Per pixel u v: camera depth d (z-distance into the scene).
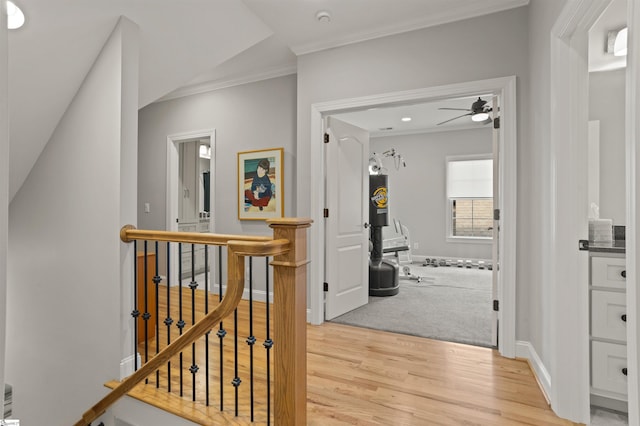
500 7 2.52
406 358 2.46
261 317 3.38
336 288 3.39
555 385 1.81
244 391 2.02
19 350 2.64
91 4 2.00
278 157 3.87
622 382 1.86
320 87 3.16
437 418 1.77
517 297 2.48
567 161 1.78
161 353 1.87
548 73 1.99
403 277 5.30
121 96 2.17
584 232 1.76
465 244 6.52
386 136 7.11
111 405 2.06
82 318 2.33
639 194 1.03
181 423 1.81
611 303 1.88
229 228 4.20
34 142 2.46
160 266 4.73
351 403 1.90
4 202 0.51
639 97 1.01
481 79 2.58
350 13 2.65
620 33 2.20
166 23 2.39
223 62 3.37
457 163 6.63
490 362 2.40
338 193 3.44
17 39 1.94
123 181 2.18
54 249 2.48
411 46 2.81
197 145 5.81
